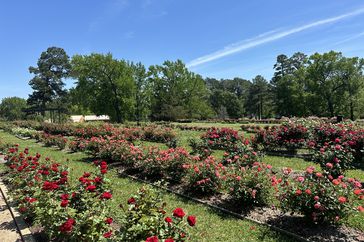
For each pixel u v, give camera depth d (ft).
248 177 19.36
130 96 169.78
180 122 152.87
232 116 236.84
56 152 50.08
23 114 255.70
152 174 28.35
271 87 226.99
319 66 166.09
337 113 166.09
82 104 170.50
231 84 296.71
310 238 14.75
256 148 41.83
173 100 181.16
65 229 11.80
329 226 15.61
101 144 39.88
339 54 163.84
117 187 25.61
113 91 166.30
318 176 16.29
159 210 13.03
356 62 160.25
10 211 20.29
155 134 61.21
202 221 17.90
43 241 15.26
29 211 17.35
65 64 229.25
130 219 12.10
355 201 16.43
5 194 23.79
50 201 14.93
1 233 16.94
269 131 41.60
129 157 31.58
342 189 15.38
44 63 224.33
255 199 19.04
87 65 162.40
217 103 242.17
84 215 12.77
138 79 183.42
